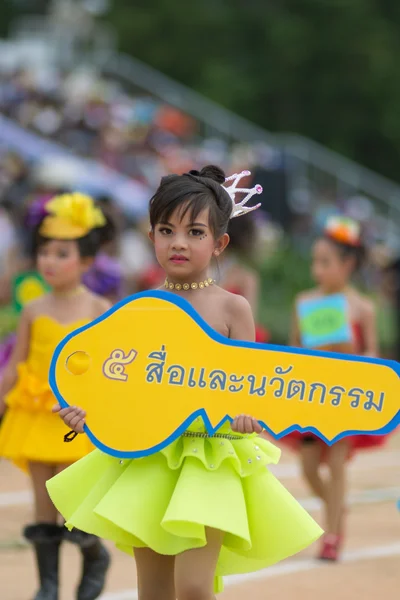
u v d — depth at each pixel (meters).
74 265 12.48
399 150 80.25
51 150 39.69
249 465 8.87
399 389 8.65
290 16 80.75
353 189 49.97
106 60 52.50
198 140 48.38
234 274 18.58
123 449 8.82
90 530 8.84
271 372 8.77
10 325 20.66
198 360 8.85
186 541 8.53
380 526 16.69
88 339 8.98
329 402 8.71
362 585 13.27
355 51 78.88
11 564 13.91
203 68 80.62
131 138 43.28
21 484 19.25
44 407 12.14
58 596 11.98
